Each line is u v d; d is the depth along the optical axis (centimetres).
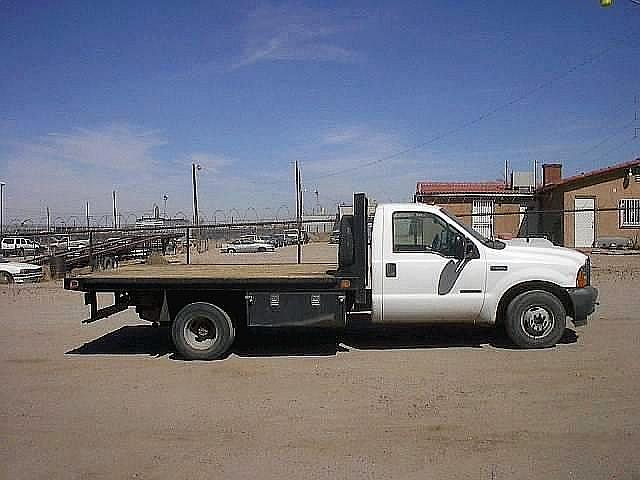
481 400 707
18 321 1371
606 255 3006
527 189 4028
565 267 972
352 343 1056
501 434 598
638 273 2086
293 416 668
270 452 566
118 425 650
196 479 511
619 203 3616
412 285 967
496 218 3869
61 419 673
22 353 1023
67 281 973
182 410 698
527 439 584
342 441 590
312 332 1162
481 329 1154
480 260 970
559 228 3703
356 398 727
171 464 543
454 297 969
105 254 2725
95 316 986
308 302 954
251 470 527
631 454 543
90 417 679
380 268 969
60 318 1412
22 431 636
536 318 966
